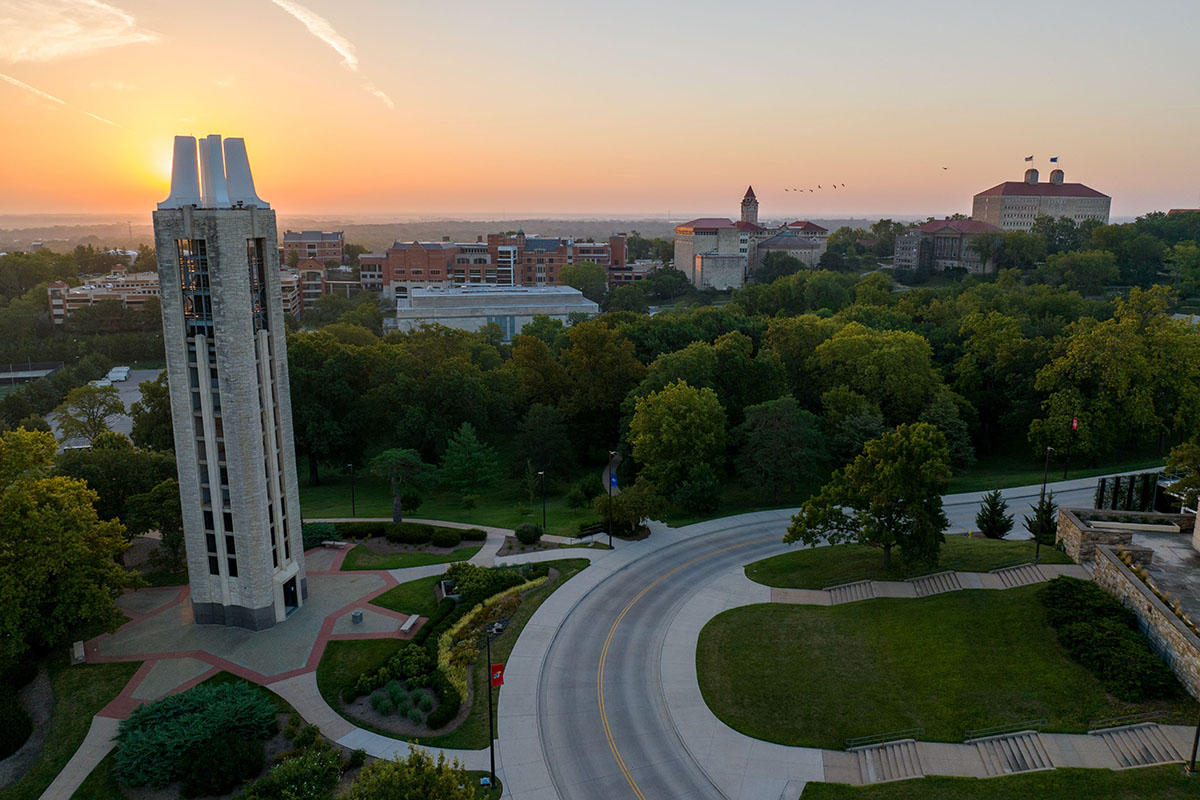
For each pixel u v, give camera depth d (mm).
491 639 52812
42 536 46406
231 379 48781
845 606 56156
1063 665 43688
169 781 38531
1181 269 180875
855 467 59469
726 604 58438
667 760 41250
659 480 79750
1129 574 47312
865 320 128500
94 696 45344
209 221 46938
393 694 45594
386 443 107938
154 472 66688
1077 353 89625
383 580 61219
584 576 63125
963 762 38812
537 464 89938
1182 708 38844
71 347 171125
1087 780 35562
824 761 40750
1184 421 88062
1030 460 98750
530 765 40812
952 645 47906
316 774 36906
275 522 53781
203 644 50969
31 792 38219
